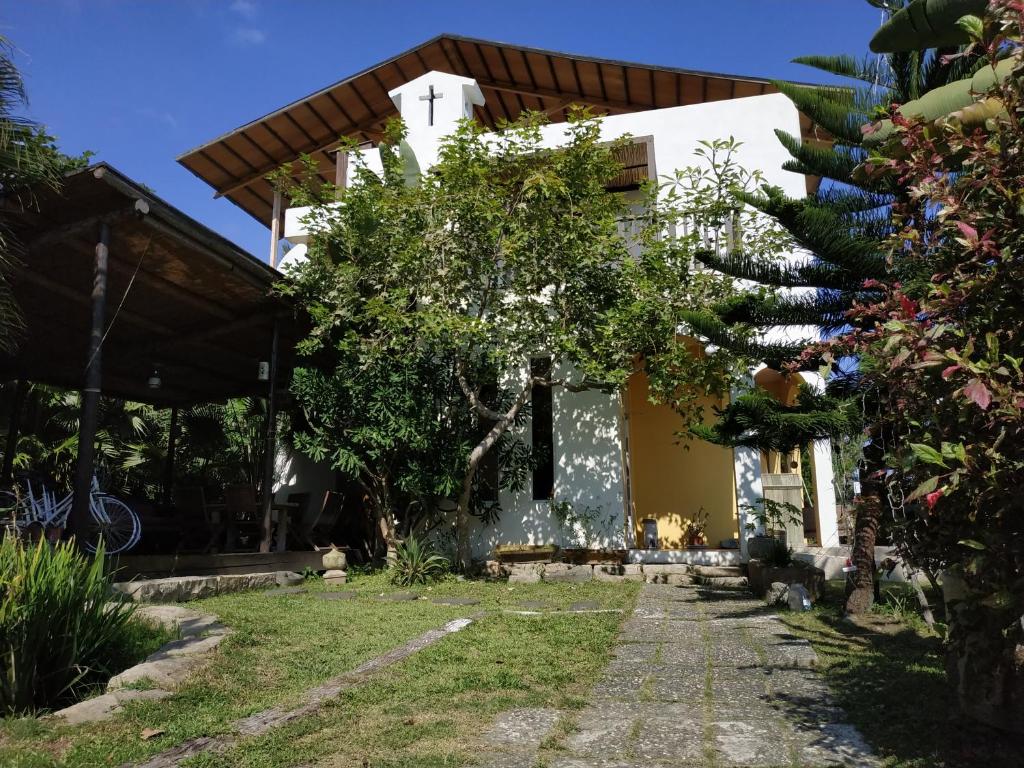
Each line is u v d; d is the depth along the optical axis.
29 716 3.75
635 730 3.59
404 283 9.91
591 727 3.67
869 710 3.77
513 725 3.69
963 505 2.96
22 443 13.27
